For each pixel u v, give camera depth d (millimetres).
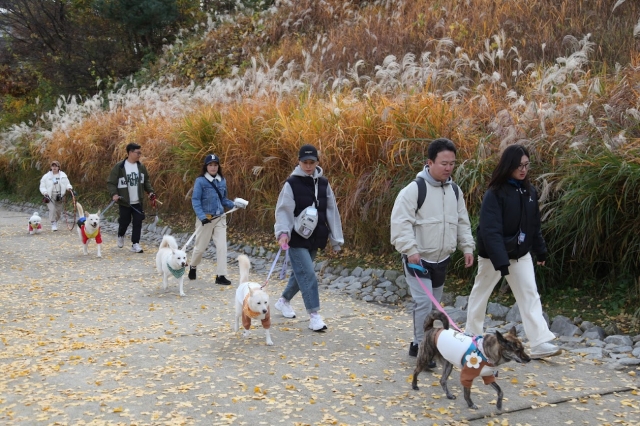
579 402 4727
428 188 5434
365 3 19516
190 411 4609
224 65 21672
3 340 6461
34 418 4500
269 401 4773
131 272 10250
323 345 6211
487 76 10875
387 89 11188
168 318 7363
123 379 5297
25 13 31234
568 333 6445
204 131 13281
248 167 11945
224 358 5840
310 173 6645
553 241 7258
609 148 6793
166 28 27734
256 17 23219
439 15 15016
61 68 29062
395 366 5586
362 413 4566
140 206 12383
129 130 17000
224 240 9305
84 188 19516
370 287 8594
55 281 9531
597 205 6715
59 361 5762
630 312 6570
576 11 12930
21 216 19594
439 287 5641
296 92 13406
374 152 9633
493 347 4422
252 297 6184
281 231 6539
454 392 4945
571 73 9688
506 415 4504
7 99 33344
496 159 8047
